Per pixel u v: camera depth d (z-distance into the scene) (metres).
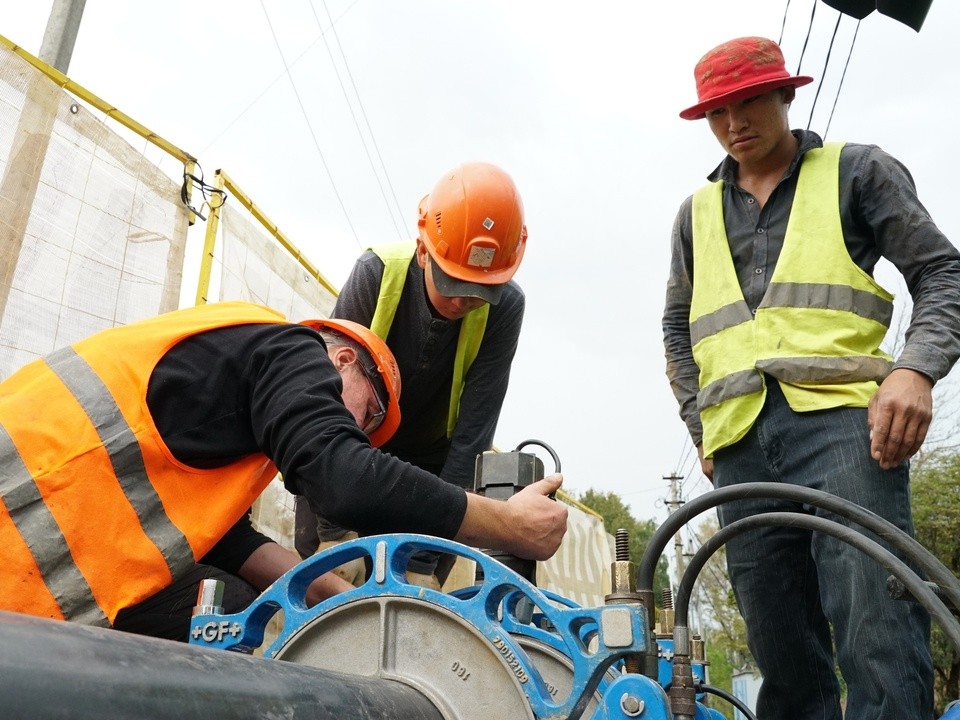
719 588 30.69
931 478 14.01
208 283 4.30
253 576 2.25
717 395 2.81
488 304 3.25
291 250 5.15
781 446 2.68
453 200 3.04
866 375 2.56
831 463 2.52
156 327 1.85
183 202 4.12
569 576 8.66
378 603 1.41
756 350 2.74
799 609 2.72
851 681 2.35
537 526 1.77
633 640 1.25
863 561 2.32
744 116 2.85
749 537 2.76
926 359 2.37
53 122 3.57
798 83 2.86
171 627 2.00
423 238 3.13
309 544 3.21
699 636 2.56
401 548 1.43
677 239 3.26
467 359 3.31
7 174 3.38
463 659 1.34
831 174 2.80
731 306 2.87
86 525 1.66
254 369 1.80
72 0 6.42
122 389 1.75
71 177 3.61
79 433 1.69
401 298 3.19
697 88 2.98
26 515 1.63
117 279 3.75
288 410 1.68
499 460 1.95
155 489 1.73
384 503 1.59
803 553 2.72
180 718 0.84
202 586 1.57
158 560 1.71
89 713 0.75
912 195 2.65
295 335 1.85
